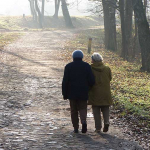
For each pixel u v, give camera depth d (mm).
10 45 35594
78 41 41688
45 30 60062
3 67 21422
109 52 34781
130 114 10758
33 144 7430
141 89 15023
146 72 23078
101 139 8078
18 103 12273
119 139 8148
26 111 11117
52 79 17594
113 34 37688
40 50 31953
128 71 22938
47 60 25359
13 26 68625
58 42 39719
